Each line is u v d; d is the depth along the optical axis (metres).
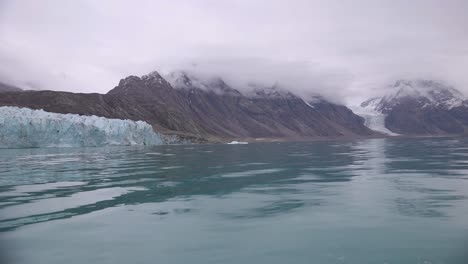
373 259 11.98
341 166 41.12
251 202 20.53
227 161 51.19
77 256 12.41
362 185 26.00
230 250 12.89
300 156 63.09
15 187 25.91
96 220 16.72
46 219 16.89
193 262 11.84
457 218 16.47
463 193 22.36
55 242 13.77
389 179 28.91
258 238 14.15
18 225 15.91
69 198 21.83
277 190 24.41
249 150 93.69
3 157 58.47
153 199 21.56
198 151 86.31
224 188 25.45
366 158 54.47
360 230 14.95
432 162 44.62
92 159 54.47
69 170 37.66
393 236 14.14
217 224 16.06
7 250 12.98
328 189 24.48
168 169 38.84
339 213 17.72
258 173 34.62
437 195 21.80
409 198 20.97
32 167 40.88
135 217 17.30
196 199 21.50
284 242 13.64
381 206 19.03
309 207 19.09
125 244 13.55
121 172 35.75
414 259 11.95
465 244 13.18
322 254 12.44
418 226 15.37
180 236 14.45
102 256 12.40
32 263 11.87
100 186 26.41
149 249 13.04
